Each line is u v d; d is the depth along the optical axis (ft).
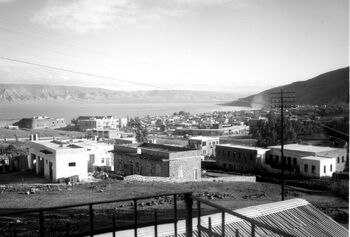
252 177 140.67
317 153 173.27
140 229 31.76
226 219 36.42
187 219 16.31
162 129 467.52
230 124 471.62
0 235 55.52
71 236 23.73
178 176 137.69
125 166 155.43
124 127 489.67
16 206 83.46
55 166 123.13
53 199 92.58
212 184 123.95
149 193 100.42
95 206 83.66
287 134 240.32
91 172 147.95
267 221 38.73
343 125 253.03
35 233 56.70
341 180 145.38
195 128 448.24
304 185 144.25
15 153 195.62
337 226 40.86
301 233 37.91
